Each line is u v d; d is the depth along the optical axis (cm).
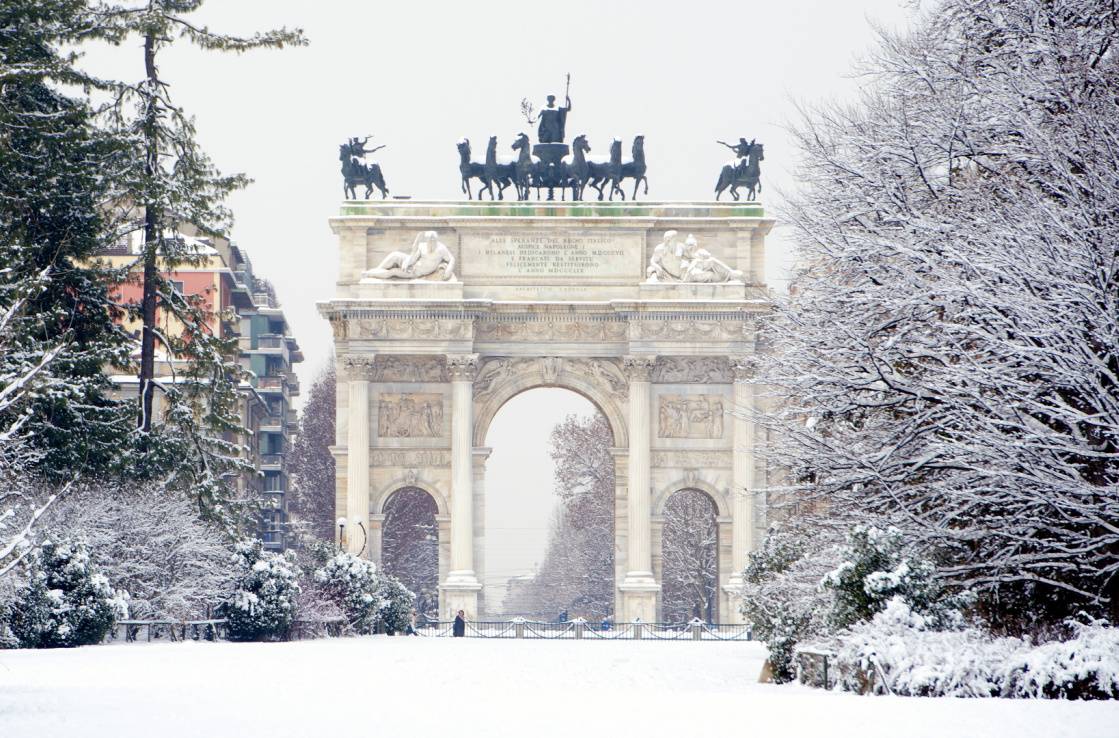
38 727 5419
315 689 7350
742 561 19812
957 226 7656
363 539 19875
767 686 7731
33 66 12812
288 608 14125
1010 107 7762
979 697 6184
